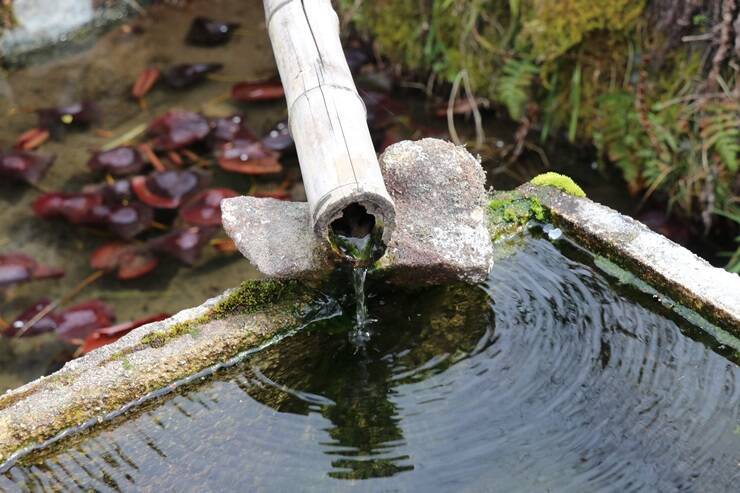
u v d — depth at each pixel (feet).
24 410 3.92
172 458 3.89
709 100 5.44
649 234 4.27
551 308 4.22
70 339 5.19
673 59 5.60
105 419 3.97
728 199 5.50
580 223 4.33
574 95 5.95
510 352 4.13
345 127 3.96
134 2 7.30
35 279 5.54
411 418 3.98
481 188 4.20
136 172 5.98
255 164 5.91
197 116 6.24
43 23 6.97
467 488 3.81
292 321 4.15
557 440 3.91
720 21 5.36
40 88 6.73
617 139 5.87
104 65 6.91
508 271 4.32
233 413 4.00
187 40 7.10
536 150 6.19
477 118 6.19
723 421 3.91
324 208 3.80
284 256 4.08
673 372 4.03
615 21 5.65
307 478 3.84
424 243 4.09
